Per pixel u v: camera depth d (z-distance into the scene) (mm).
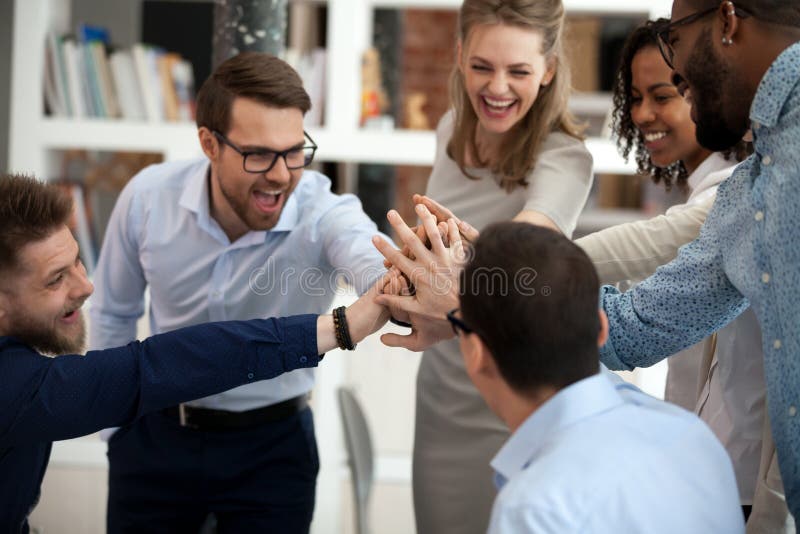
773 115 1265
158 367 1495
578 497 1021
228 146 1792
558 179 1956
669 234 1762
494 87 1889
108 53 3352
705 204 1773
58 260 1447
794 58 1244
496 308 1130
